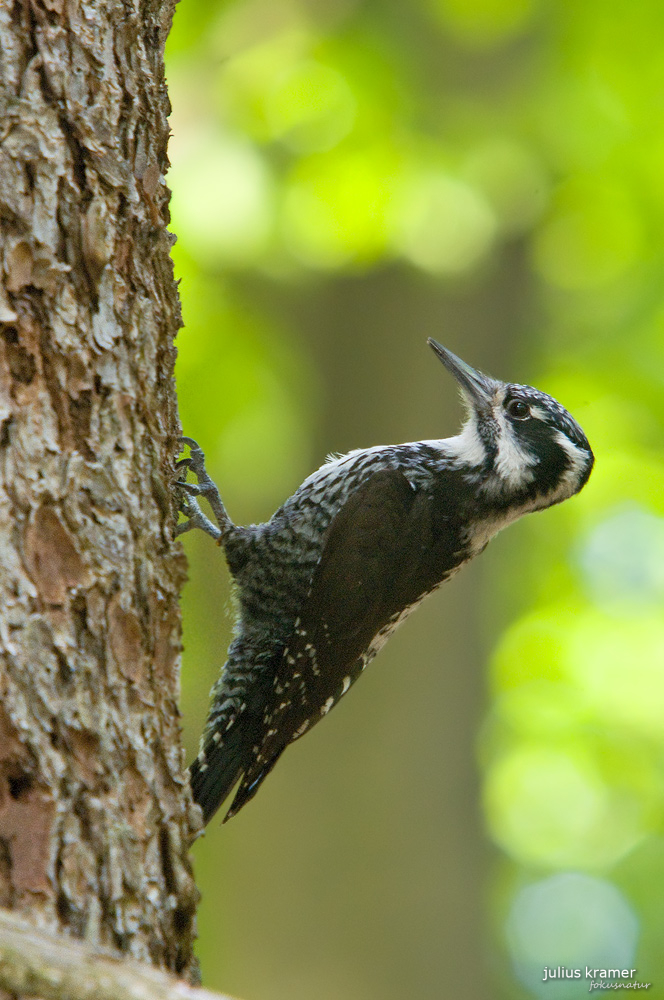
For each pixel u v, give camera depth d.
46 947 4.07
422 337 12.53
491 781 17.97
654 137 13.24
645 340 15.46
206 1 12.30
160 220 5.48
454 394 12.57
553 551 16.94
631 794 18.27
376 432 12.47
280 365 13.53
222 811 12.91
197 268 12.21
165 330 5.54
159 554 5.21
